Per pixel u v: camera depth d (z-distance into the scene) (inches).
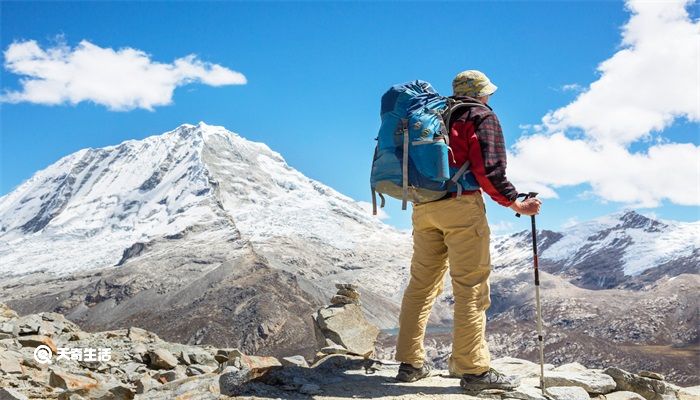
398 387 187.3
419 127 173.3
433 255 191.8
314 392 180.1
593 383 198.2
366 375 201.2
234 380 183.0
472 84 183.6
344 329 311.3
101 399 171.9
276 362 248.5
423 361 196.9
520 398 179.3
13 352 221.1
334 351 272.2
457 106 177.8
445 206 179.2
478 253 179.3
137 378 218.8
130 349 255.8
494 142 175.3
